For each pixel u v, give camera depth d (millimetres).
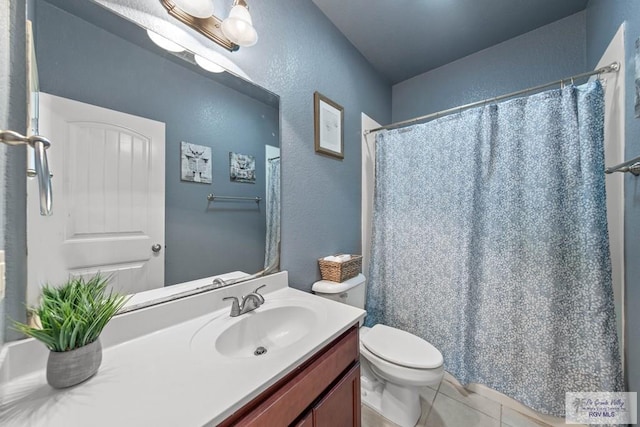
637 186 1044
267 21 1265
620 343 1188
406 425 1320
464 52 2018
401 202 1921
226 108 1123
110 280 800
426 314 1784
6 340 597
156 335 833
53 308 589
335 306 1099
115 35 813
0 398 525
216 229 1097
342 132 1777
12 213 604
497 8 1594
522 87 1826
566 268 1313
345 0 1521
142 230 878
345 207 1844
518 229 1438
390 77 2355
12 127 602
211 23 1021
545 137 1364
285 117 1366
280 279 1317
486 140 1544
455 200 1667
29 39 640
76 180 732
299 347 774
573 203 1296
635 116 1039
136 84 861
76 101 733
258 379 623
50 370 563
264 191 1281
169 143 950
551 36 1717
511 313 1449
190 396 560
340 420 903
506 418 1377
